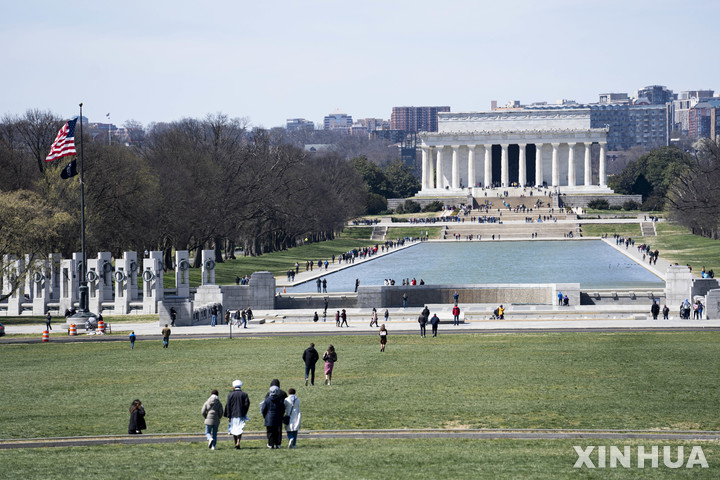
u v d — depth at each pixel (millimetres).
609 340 172500
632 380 125375
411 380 129000
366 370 139250
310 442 92500
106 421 104812
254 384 127500
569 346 164000
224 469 79812
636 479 76062
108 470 80188
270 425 88688
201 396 119438
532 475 77188
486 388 121250
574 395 115188
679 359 144500
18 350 177250
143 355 163875
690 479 76125
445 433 95000
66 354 168750
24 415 109125
